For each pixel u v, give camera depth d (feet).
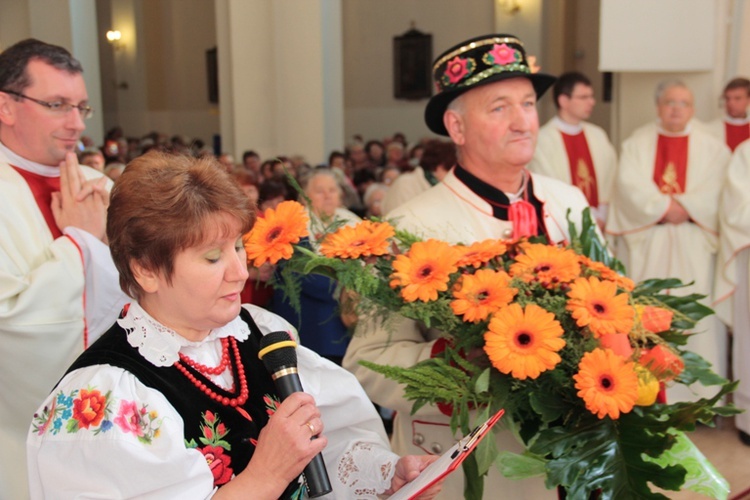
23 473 7.13
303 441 4.32
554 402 5.87
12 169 7.76
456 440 7.04
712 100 20.47
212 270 4.42
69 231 7.45
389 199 17.20
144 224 4.32
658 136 16.84
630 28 19.49
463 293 5.95
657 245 16.34
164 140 45.34
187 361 4.67
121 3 62.18
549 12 46.57
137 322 4.62
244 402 4.80
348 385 5.54
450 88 7.64
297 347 5.39
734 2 20.01
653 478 5.58
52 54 7.65
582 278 6.15
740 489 13.07
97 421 4.19
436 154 16.63
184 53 62.28
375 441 5.61
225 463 4.58
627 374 5.62
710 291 16.14
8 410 7.19
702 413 5.75
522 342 5.73
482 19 51.62
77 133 7.82
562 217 8.18
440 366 5.96
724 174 16.24
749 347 15.30
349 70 55.83
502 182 7.88
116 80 63.36
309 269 6.06
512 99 7.51
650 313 6.40
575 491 5.54
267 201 16.88
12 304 7.05
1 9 37.99
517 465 5.64
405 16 53.88
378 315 6.33
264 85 31.73
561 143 18.80
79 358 4.58
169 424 4.29
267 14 31.50
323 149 31.53
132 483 4.13
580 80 18.79
